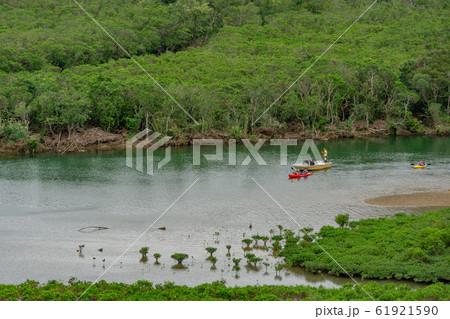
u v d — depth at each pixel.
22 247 49.59
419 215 57.38
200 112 127.00
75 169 90.88
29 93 122.00
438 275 40.12
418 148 113.75
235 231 53.94
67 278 42.31
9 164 96.06
